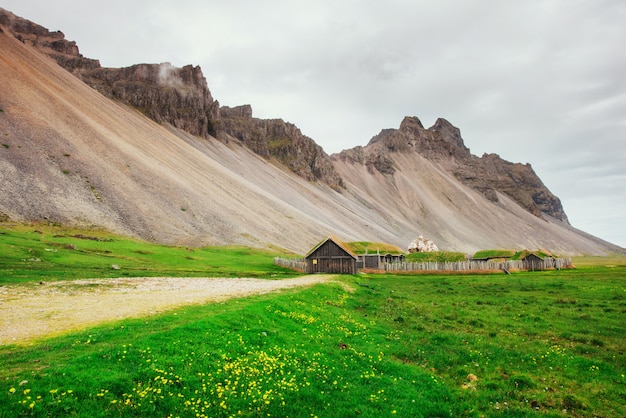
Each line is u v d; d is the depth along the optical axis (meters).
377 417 14.66
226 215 138.12
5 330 19.05
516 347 24.48
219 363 16.66
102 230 92.56
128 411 12.45
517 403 16.69
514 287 56.22
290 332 22.83
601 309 36.88
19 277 38.06
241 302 28.92
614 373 19.98
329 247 81.12
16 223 79.75
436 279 71.25
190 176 162.25
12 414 10.98
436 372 20.28
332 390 16.66
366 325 28.66
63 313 23.50
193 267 67.88
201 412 13.30
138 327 20.02
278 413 14.16
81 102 172.62
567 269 91.88
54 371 13.56
